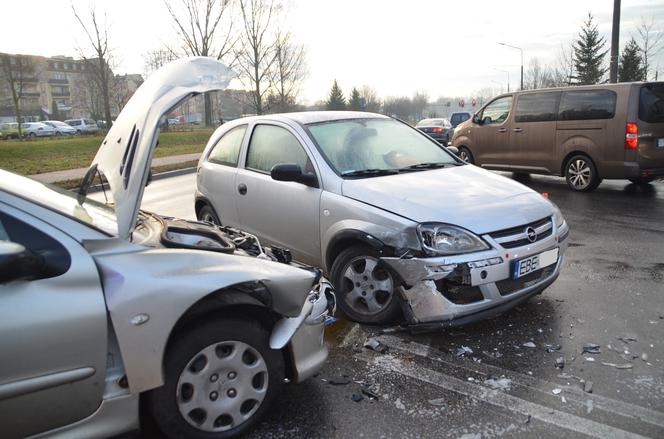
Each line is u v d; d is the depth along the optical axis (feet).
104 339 7.26
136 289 7.47
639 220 23.89
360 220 12.83
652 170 29.19
